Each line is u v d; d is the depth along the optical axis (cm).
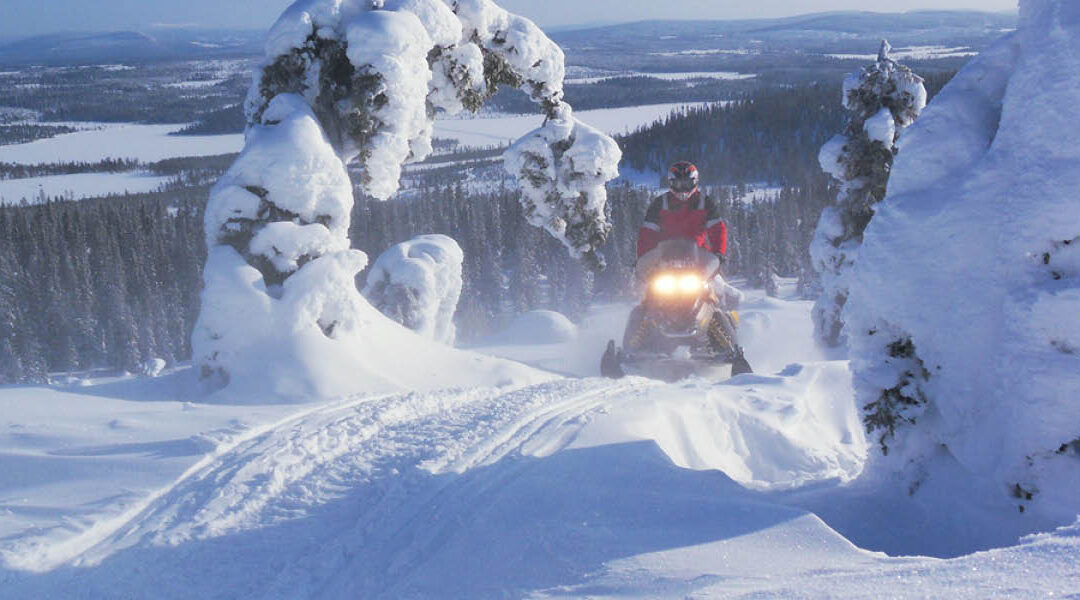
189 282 9469
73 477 484
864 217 2330
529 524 390
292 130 907
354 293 911
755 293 9156
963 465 414
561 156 1391
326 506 446
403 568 365
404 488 462
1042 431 365
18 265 8844
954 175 419
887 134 2256
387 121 977
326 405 703
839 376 802
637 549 347
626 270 8312
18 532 404
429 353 993
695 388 733
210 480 485
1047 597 209
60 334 8381
